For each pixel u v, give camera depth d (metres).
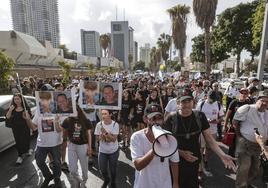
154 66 78.38
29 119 5.62
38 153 5.11
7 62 18.02
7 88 17.77
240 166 4.56
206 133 3.49
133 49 163.12
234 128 4.72
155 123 2.68
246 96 5.95
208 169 6.18
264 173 5.41
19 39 34.78
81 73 51.78
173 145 2.35
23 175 5.99
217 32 42.09
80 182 4.91
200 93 9.33
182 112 3.41
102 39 75.00
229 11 39.94
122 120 8.20
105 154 5.01
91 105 6.10
